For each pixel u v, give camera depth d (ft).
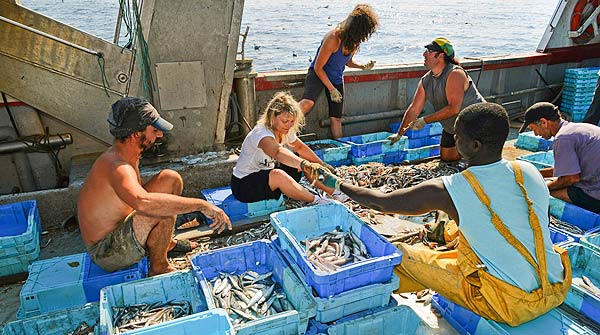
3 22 11.79
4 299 9.27
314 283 7.46
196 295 7.75
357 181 13.96
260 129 11.24
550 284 6.73
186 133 13.97
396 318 7.83
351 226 9.53
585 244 9.45
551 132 11.55
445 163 16.11
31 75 12.44
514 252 6.50
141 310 7.82
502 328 6.86
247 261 9.19
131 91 13.02
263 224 11.93
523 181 6.46
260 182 11.48
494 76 22.43
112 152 8.27
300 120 12.21
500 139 6.41
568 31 23.94
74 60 12.47
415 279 7.93
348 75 18.25
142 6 12.25
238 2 13.16
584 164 11.00
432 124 19.13
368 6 15.44
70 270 8.70
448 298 7.54
